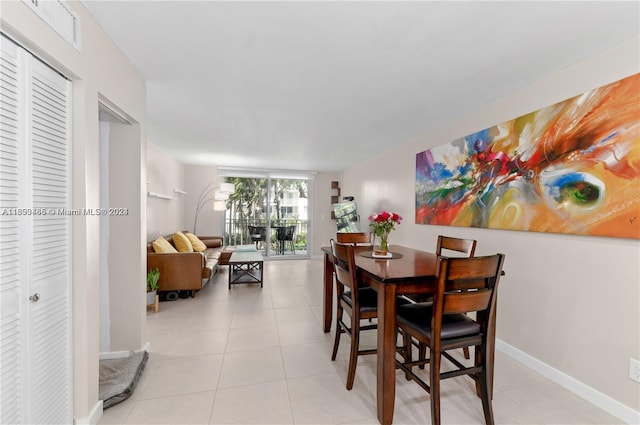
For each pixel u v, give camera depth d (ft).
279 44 5.29
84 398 4.50
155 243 11.93
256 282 14.28
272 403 5.32
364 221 17.22
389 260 6.61
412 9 4.30
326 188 22.17
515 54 5.54
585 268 5.62
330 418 4.96
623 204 4.94
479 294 4.58
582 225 5.57
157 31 4.93
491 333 5.10
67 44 4.01
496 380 6.18
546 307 6.35
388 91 7.30
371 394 5.63
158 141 12.70
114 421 4.82
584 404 5.42
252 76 6.56
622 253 5.05
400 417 4.97
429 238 10.66
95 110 4.74
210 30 4.89
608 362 5.24
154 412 5.05
